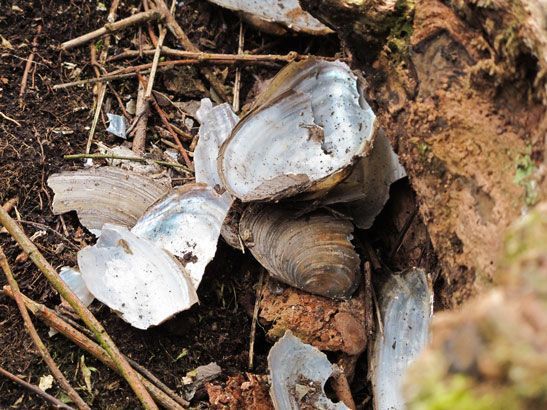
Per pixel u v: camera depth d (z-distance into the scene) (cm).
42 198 79
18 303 74
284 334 74
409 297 75
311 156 77
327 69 79
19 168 79
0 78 83
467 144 70
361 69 75
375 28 73
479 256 69
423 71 72
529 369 50
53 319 74
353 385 75
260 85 87
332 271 75
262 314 76
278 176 75
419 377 55
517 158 67
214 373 75
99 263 75
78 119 83
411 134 72
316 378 73
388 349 75
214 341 76
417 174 73
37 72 84
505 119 68
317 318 75
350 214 78
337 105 78
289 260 76
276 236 76
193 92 86
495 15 67
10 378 72
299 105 78
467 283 70
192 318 76
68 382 73
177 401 73
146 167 81
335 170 75
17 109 82
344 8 73
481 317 54
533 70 66
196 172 79
